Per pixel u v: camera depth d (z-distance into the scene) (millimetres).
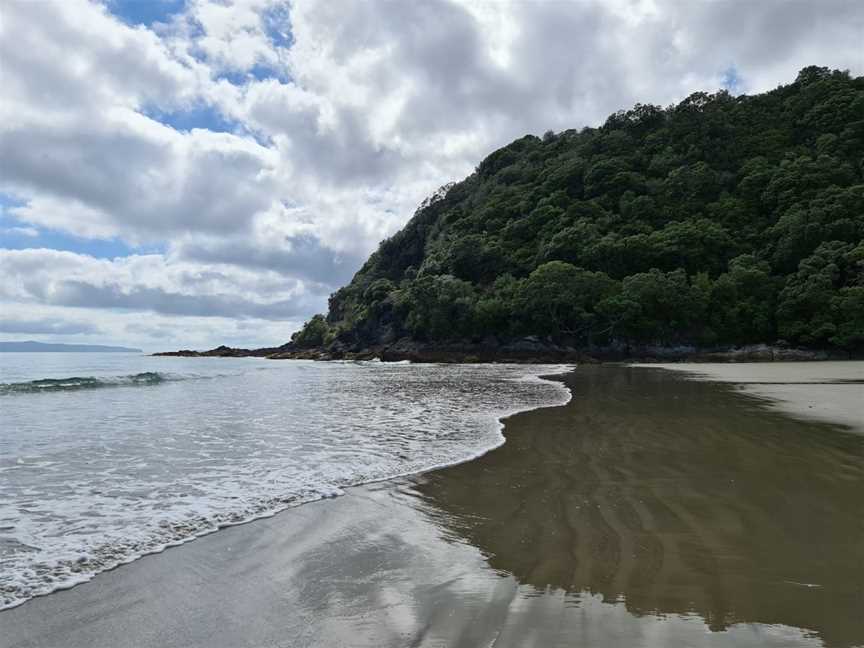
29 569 4160
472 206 100312
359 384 25391
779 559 4230
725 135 84188
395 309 74062
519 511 5664
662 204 74812
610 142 90188
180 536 4930
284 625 3301
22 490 6387
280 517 5488
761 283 58031
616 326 58719
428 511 5715
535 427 11211
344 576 4047
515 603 3531
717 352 56781
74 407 15211
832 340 52031
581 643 2982
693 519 5238
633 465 7602
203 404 16125
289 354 81875
